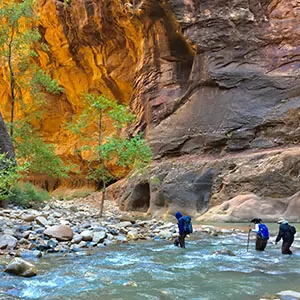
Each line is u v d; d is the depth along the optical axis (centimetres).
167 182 1758
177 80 2139
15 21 1789
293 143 1623
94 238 886
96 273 574
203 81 1919
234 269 607
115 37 2620
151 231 1078
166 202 1725
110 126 2623
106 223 1170
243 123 1759
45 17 2748
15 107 3206
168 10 1986
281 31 1853
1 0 1817
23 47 1878
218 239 966
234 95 1828
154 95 2194
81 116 1492
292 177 1428
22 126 1766
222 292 468
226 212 1439
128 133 2339
